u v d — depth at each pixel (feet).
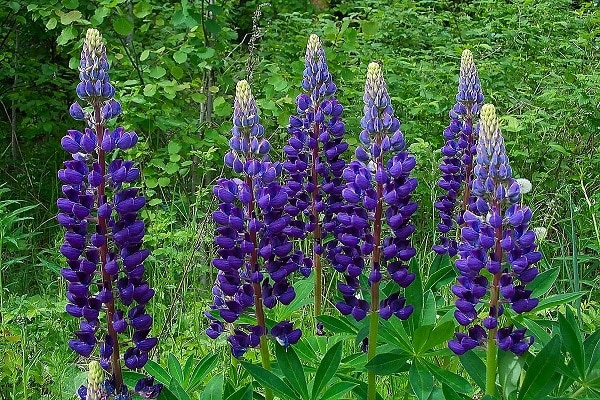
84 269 3.29
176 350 4.65
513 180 3.22
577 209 5.68
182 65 7.19
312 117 3.90
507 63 8.21
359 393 3.65
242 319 3.82
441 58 8.74
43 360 4.68
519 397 3.28
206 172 6.40
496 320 3.26
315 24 8.36
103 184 3.29
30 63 8.32
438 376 3.46
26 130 8.11
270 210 3.43
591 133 7.18
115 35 7.57
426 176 6.37
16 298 4.99
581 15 10.18
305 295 4.01
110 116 3.30
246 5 9.52
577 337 3.39
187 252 5.49
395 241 3.46
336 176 3.92
